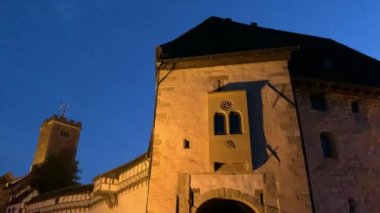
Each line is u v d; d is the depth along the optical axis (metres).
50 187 49.31
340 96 18.73
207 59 17.55
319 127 17.47
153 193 14.81
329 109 18.16
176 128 16.20
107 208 27.61
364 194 16.23
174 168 15.24
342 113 18.22
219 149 15.19
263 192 14.26
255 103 16.25
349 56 22.52
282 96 16.28
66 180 52.62
